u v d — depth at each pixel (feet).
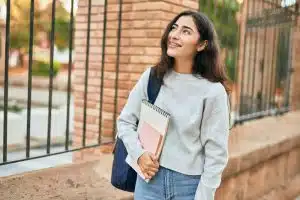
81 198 9.27
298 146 19.35
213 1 18.26
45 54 52.24
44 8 40.22
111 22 15.58
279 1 19.48
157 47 14.19
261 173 15.72
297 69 23.65
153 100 7.07
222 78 7.00
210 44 6.93
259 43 21.13
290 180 18.70
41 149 22.47
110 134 15.87
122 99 15.34
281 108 22.45
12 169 14.26
